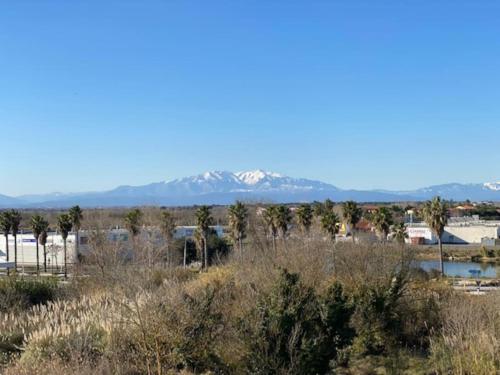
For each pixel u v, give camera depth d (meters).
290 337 12.09
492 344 12.85
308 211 60.88
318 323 12.84
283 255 21.27
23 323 19.08
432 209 60.28
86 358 13.71
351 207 60.91
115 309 16.45
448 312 16.92
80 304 20.56
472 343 13.06
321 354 12.52
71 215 68.81
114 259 27.23
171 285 18.17
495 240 92.19
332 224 55.59
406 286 18.25
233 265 26.52
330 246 21.34
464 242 96.88
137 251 28.78
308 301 12.87
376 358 14.59
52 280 30.95
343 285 16.81
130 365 14.13
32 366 13.92
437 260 76.88
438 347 13.78
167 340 14.15
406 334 16.62
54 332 15.72
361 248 19.88
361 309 15.32
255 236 42.34
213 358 13.84
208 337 14.15
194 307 14.53
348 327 13.80
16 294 24.92
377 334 15.52
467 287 33.38
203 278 24.52
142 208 95.56
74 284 28.69
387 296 16.14
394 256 19.66
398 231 59.78
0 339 17.28
